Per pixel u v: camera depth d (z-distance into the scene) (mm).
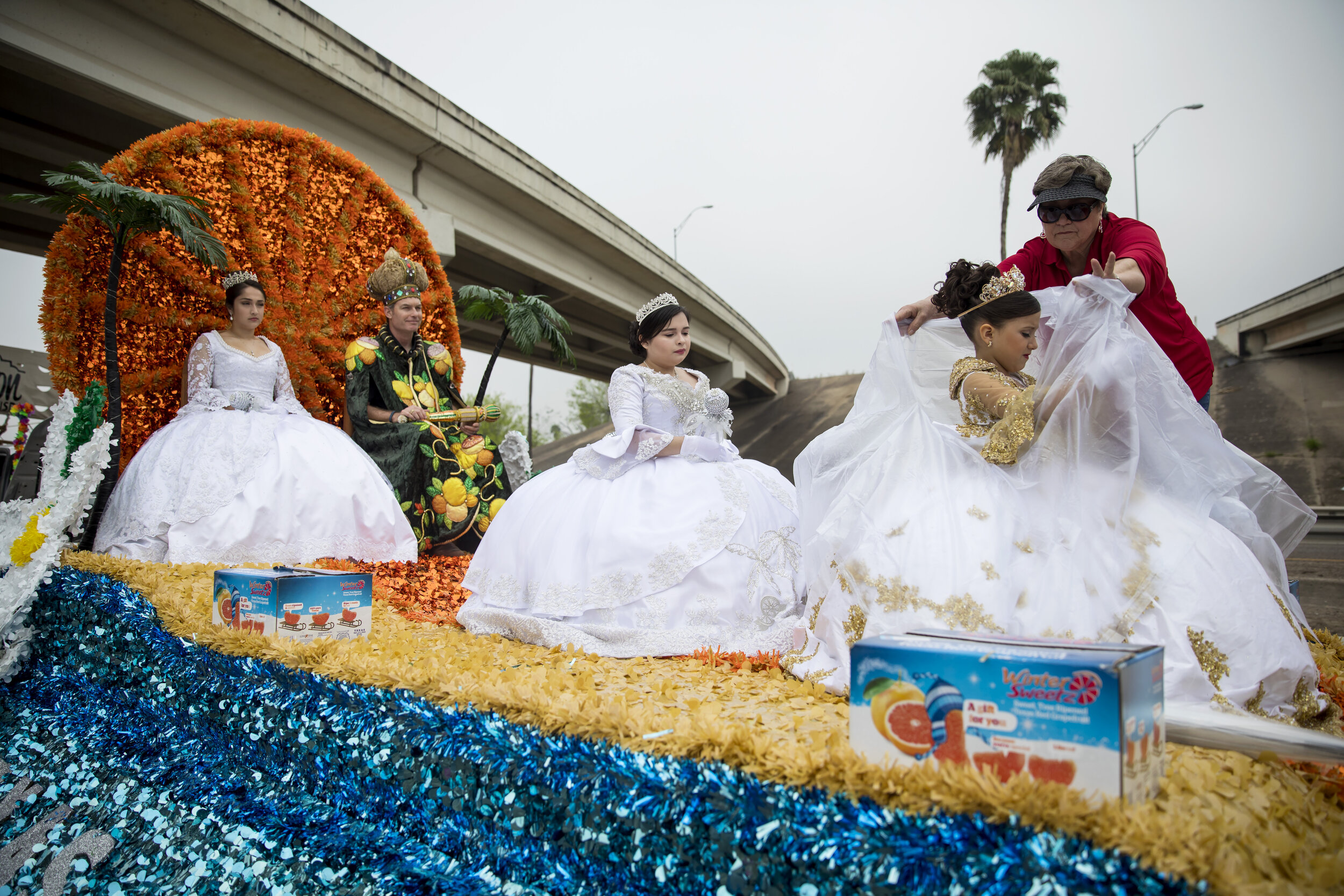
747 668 2127
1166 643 1638
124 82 8453
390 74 11320
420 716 1665
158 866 1984
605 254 18984
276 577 2273
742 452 36000
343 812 1829
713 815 1222
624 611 2621
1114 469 1904
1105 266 2727
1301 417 27891
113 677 2799
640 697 1762
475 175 13867
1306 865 969
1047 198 2582
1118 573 1742
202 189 5223
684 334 3324
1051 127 26094
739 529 2748
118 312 4797
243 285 4750
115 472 4184
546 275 17391
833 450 2422
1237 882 845
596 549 2730
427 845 1635
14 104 9211
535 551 2871
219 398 4438
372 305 6008
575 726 1412
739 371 32531
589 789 1372
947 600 1752
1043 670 1085
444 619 3086
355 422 4945
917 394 2275
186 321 5039
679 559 2639
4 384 12883
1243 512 2100
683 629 2539
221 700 2211
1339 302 28625
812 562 2193
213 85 9430
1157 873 879
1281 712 1683
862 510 2061
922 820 1039
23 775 2682
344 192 5883
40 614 3338
